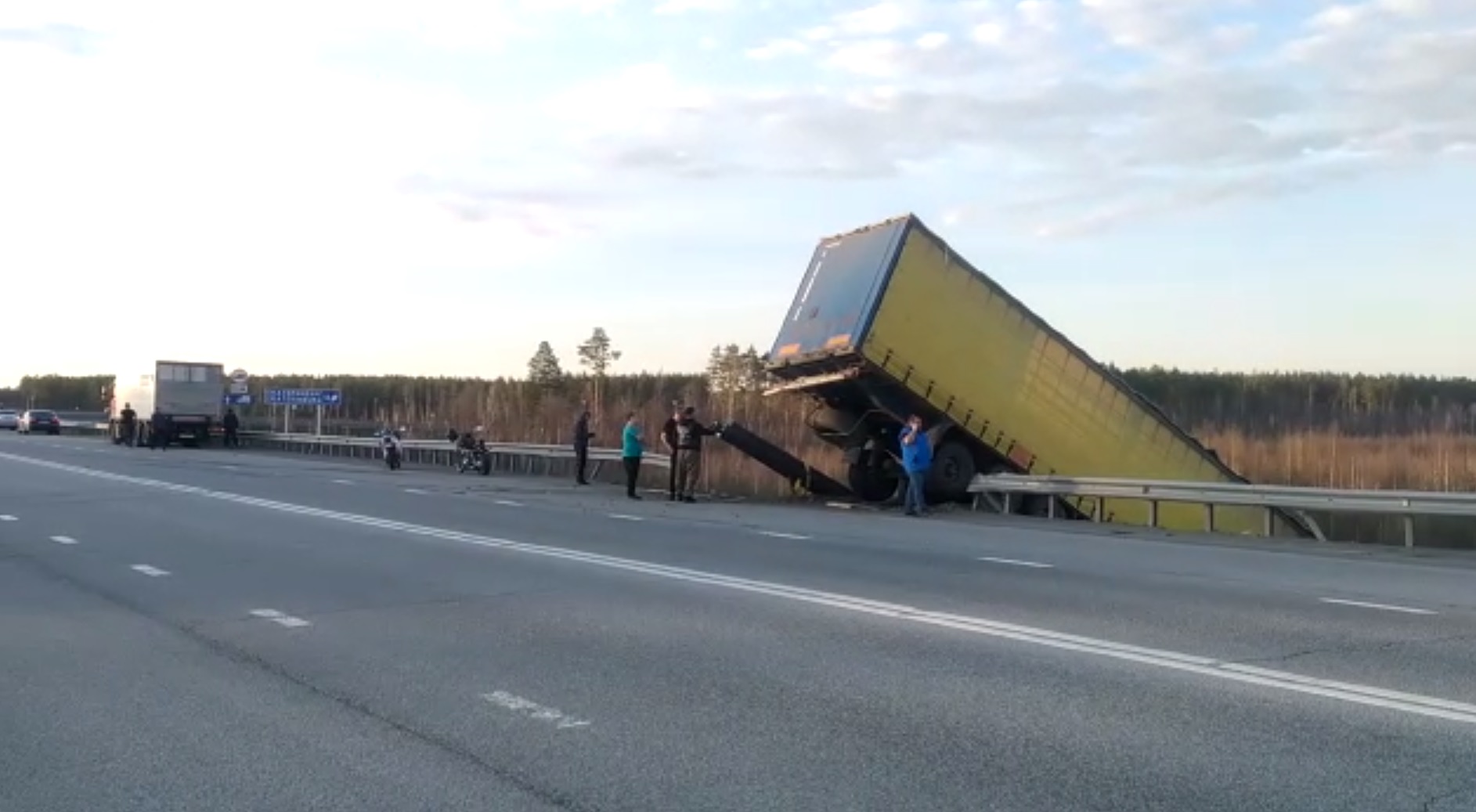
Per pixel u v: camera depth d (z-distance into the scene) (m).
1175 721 6.93
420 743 6.62
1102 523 21.83
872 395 23.94
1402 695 7.52
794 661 8.57
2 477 30.23
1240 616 10.51
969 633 9.60
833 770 6.07
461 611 10.73
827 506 25.11
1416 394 97.56
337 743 6.64
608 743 6.58
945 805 5.56
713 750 6.43
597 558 14.56
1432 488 35.94
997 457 24.47
